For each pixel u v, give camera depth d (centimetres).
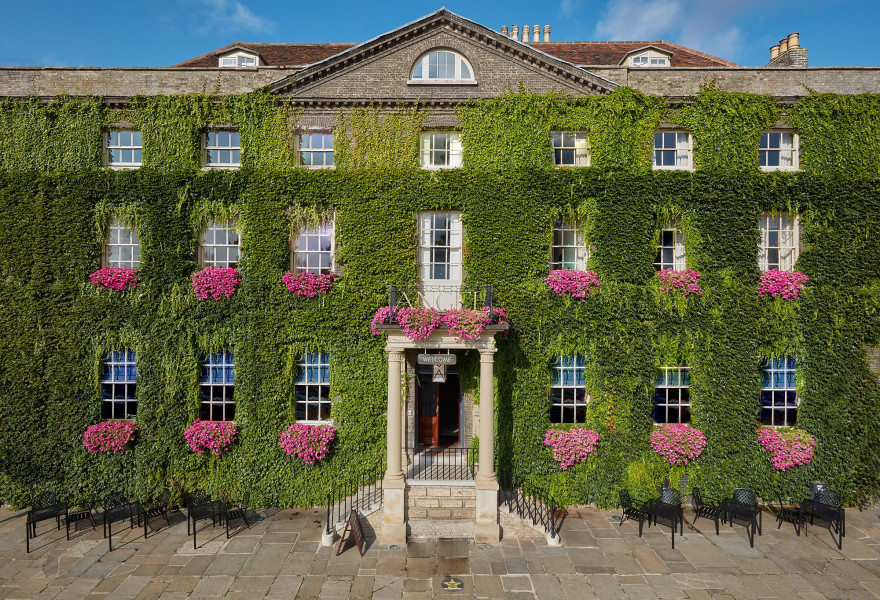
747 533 1182
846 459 1345
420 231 1395
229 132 1427
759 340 1355
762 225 1420
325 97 1389
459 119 1401
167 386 1352
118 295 1357
